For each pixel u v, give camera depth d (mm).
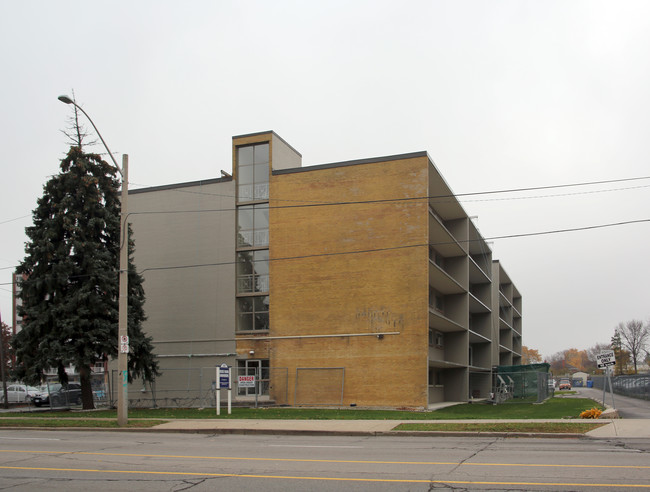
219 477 10188
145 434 19375
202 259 35125
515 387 48062
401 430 18250
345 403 30594
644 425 18078
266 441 16594
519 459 11844
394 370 30016
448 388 40062
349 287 31547
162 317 35250
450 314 41188
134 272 31266
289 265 32906
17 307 28922
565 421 19359
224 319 34031
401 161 31609
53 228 28719
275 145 34844
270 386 32188
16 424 22391
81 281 29031
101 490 9219
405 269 30594
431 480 9523
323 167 33031
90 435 19062
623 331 119625
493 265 60344
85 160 29781
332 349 31375
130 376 30891
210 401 33156
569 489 8586
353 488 8992
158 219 36406
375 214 31656
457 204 38906
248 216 34719
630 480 9250
